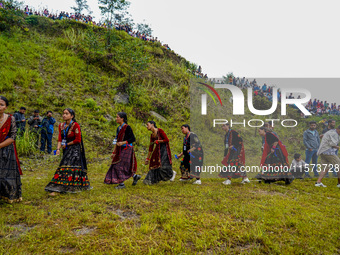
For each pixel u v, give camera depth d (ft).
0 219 9.78
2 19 52.49
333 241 8.86
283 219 10.73
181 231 9.12
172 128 43.62
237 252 7.87
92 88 45.09
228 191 16.21
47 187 13.57
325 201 14.74
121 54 54.34
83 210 11.27
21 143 26.27
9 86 36.19
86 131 33.86
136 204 12.36
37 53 48.39
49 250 7.56
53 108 36.55
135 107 44.96
